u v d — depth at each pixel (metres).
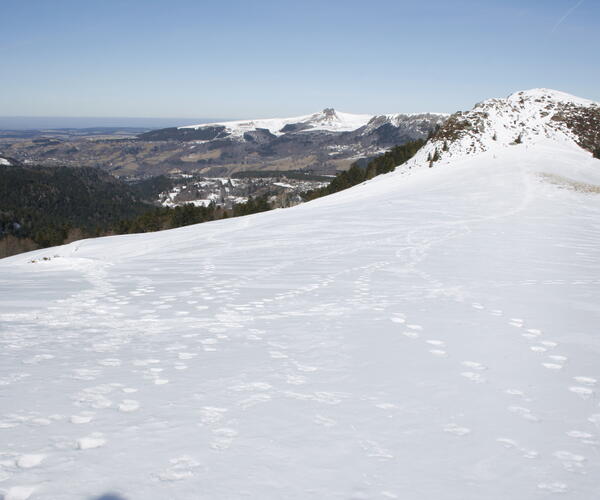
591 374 5.25
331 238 22.02
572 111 92.56
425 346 6.26
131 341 6.62
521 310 8.42
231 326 7.45
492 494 2.89
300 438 3.59
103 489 2.82
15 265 20.06
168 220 129.62
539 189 41.72
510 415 4.12
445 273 12.55
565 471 3.20
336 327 7.30
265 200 135.25
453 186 47.50
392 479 3.04
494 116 91.81
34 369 5.28
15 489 2.79
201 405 4.21
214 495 2.80
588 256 15.55
